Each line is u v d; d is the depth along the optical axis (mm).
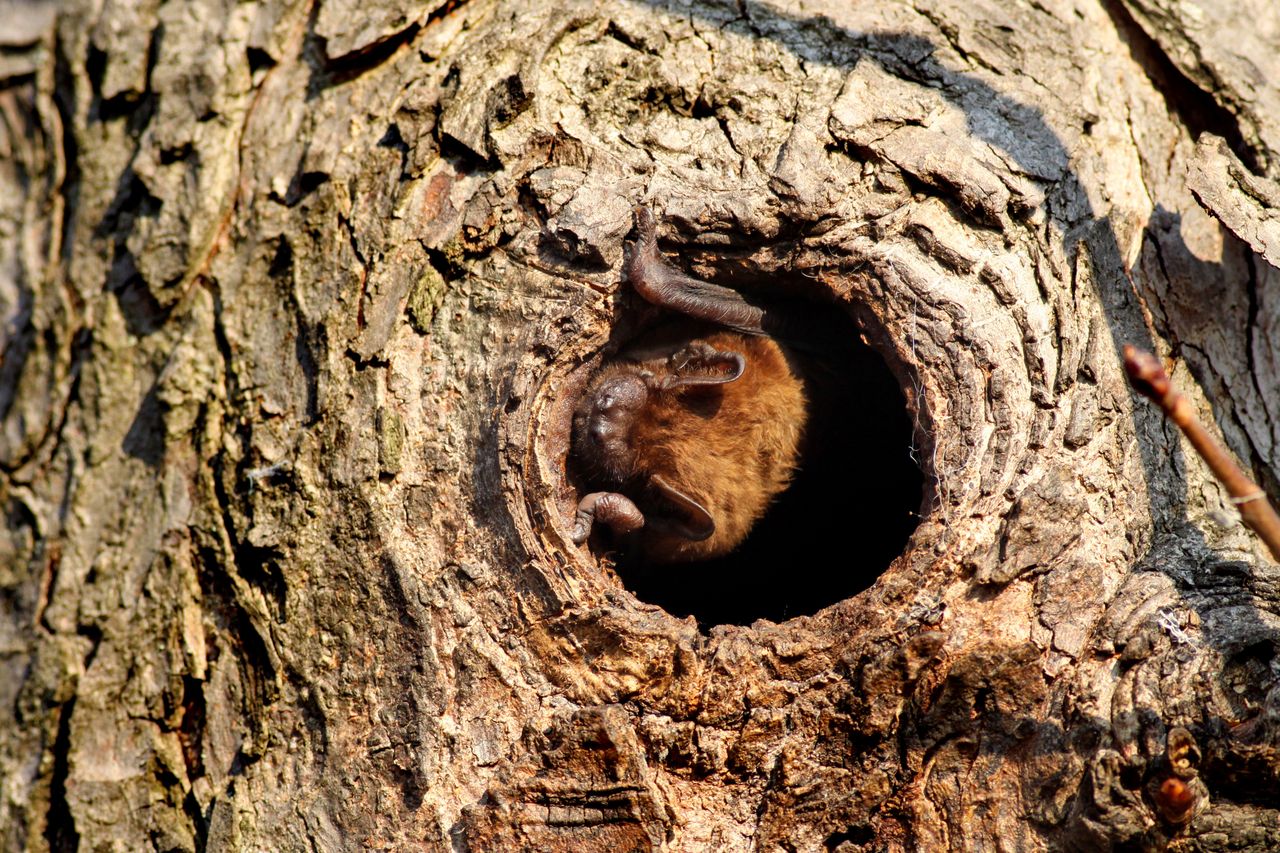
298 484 6883
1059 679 6699
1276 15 8742
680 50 7836
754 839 6598
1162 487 7430
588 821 6434
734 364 8703
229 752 6703
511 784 6484
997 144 7789
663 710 6875
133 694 6625
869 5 8227
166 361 6789
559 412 7586
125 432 6719
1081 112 8062
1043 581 6980
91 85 6828
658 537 9312
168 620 6691
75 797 6441
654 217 7508
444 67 7508
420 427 7164
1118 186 8109
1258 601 6867
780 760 6727
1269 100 8359
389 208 7223
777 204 7535
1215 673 6480
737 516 9383
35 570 6535
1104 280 7785
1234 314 8086
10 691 6480
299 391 6984
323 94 7312
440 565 7004
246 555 6820
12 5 6816
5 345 6688
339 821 6613
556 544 7129
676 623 7113
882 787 6602
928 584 7078
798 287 8047
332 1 7297
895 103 7793
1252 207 7746
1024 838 6402
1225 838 6074
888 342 7637
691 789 6754
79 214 6754
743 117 7715
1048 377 7457
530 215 7422
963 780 6578
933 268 7594
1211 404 7887
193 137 6938
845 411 9789
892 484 9945
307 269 7090
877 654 6852
